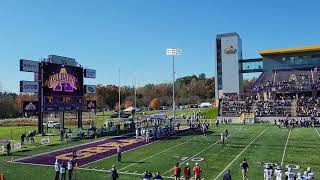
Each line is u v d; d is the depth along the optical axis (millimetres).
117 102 143750
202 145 39688
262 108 76875
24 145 40281
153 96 158125
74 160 27891
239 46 100500
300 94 86250
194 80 171250
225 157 32250
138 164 29422
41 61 48344
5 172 26703
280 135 48656
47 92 48312
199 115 86375
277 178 22812
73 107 53031
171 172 26469
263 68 96688
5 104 97750
